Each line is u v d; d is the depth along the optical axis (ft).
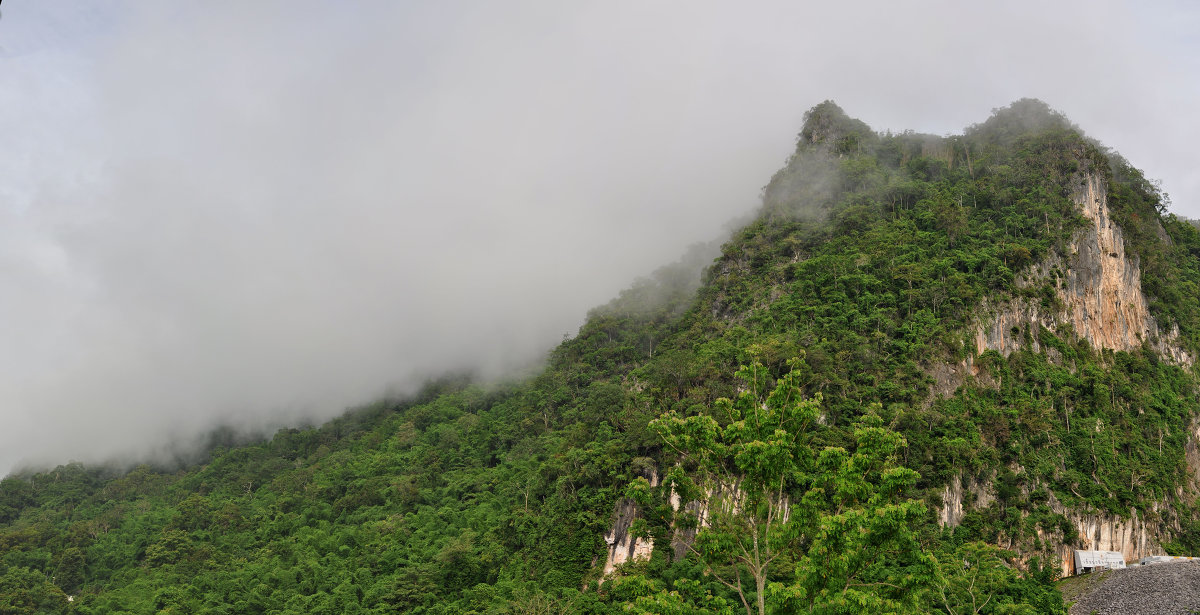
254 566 436.76
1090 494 352.49
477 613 323.57
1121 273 467.52
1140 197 549.95
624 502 352.28
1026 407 370.73
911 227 467.11
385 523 445.37
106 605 418.31
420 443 569.64
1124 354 440.86
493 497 433.89
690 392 390.21
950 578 269.03
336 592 381.81
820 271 443.32
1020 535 332.19
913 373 365.61
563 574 344.08
